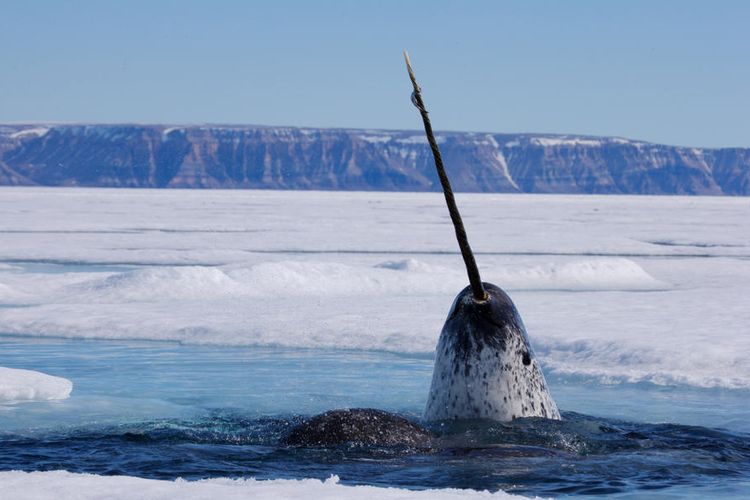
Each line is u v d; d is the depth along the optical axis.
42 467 20.56
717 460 21.52
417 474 19.36
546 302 59.44
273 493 15.86
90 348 43.28
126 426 25.42
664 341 40.97
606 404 30.23
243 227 177.38
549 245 135.38
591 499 18.08
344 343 44.00
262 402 29.97
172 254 109.00
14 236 138.62
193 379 34.72
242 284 65.88
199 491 15.95
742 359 37.06
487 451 20.75
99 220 196.00
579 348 40.88
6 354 41.25
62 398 30.23
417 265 78.56
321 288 67.81
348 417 22.22
